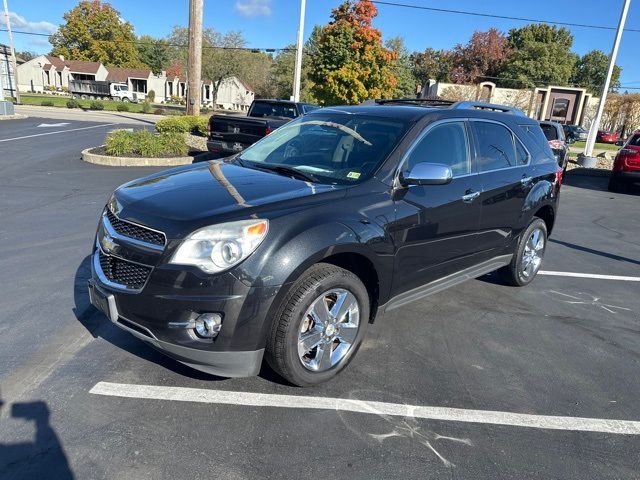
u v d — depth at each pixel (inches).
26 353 140.9
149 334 117.3
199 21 669.9
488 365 149.7
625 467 109.5
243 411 121.0
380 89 887.1
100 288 124.7
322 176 146.3
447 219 159.0
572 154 917.8
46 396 122.4
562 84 2509.8
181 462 103.3
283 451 108.2
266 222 116.2
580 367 151.9
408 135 153.0
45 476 97.8
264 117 507.8
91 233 255.6
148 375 133.6
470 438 116.1
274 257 114.7
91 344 147.6
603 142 1619.1
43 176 400.2
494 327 176.7
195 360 116.0
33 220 275.0
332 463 105.4
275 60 2519.7
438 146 161.9
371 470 104.0
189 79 698.8
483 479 103.5
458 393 134.0
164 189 134.1
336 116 175.3
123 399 123.0
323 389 132.2
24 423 112.4
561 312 194.4
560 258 272.7
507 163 193.6
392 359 149.9
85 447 106.1
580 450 114.2
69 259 216.2
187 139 629.3
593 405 132.1
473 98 1582.2
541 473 106.1
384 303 146.1
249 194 128.2
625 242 318.0
